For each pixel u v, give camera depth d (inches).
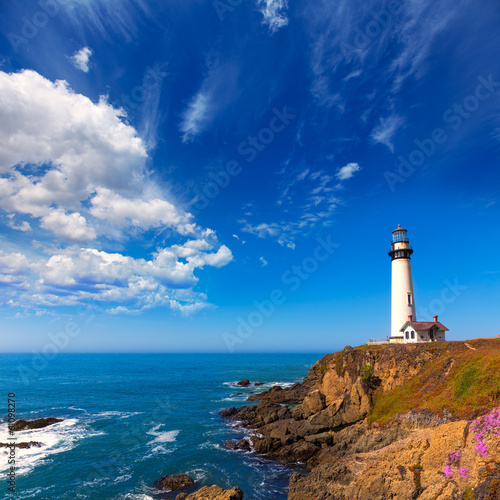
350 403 1785.2
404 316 2332.7
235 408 2554.1
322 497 1137.4
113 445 1824.6
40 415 2474.2
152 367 6815.9
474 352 1515.7
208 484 1387.8
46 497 1270.9
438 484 942.4
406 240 2443.4
